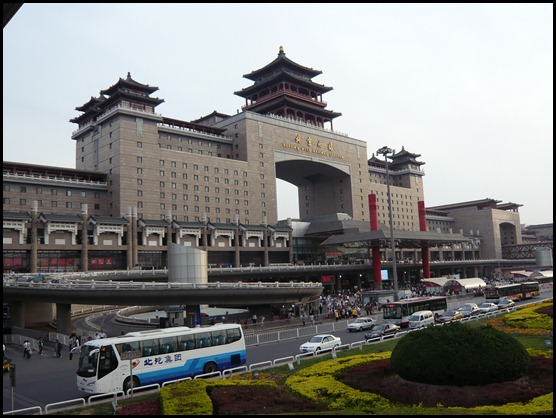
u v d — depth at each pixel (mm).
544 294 93500
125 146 110312
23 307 66688
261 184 138000
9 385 29906
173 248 67062
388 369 24406
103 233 99875
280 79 152375
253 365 31234
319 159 155250
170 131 125250
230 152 140375
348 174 165500
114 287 55812
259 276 108312
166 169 117375
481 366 19500
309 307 75188
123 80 110938
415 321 50406
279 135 145375
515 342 20844
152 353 27516
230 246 120562
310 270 116750
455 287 97500
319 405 18438
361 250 157250
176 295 57281
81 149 123938
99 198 110375
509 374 19938
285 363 30625
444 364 19734
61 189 104938
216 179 127375
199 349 29438
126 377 26219
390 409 15625
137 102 116438
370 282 139000
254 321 59750
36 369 35656
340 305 70438
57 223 93562
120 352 26375
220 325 31484
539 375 21609
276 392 20469
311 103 162750
